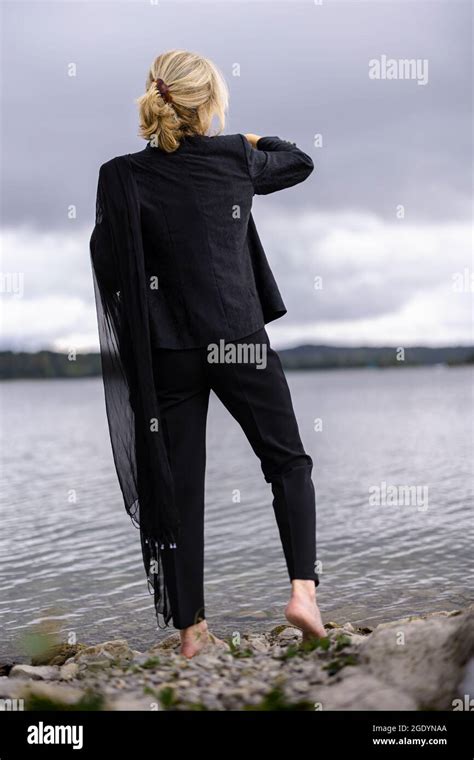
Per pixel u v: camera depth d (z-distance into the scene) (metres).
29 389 162.00
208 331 3.71
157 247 3.73
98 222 3.83
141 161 3.74
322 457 27.95
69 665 4.49
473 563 10.51
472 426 40.84
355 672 3.23
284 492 3.82
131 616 8.25
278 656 3.60
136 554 11.73
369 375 189.00
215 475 23.69
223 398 3.85
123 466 3.96
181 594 3.87
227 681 3.33
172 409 3.82
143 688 3.28
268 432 3.84
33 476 23.80
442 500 16.81
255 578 9.96
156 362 3.81
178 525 3.80
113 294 3.91
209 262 3.70
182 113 3.72
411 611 8.22
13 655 6.39
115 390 3.95
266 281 3.95
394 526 13.81
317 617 3.75
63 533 13.76
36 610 8.55
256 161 3.81
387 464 24.94
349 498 17.91
